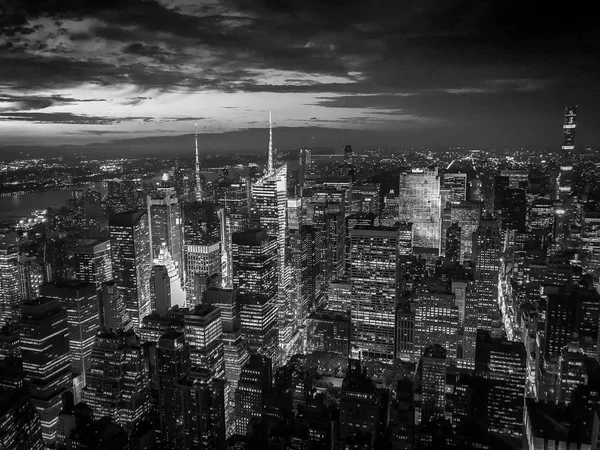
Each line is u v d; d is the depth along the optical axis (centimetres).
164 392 19350
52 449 18688
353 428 18825
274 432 18162
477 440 18775
